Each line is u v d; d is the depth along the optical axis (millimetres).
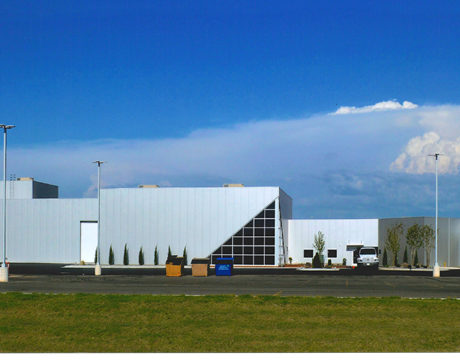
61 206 60562
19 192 66500
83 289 29781
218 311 20703
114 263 57938
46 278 38375
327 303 22656
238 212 56344
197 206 56969
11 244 61281
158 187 58688
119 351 14562
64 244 60250
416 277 39812
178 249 57000
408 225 56250
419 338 16016
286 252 60562
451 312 20609
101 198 58812
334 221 60875
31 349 14820
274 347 14938
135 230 57875
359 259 51469
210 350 14648
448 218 55969
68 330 17188
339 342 15508
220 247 56344
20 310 21047
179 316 19641
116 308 21391
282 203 59719
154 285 32375
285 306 21906
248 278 38844
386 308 21422
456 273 45750
